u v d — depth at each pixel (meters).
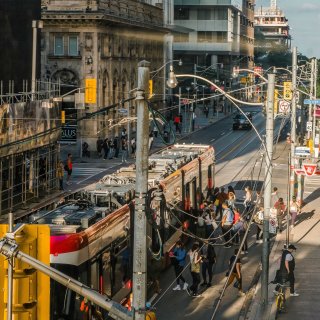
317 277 41.50
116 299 29.69
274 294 37.62
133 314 14.02
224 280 40.47
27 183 63.22
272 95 38.16
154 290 36.72
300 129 119.56
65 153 102.12
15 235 13.73
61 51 103.06
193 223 49.53
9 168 57.34
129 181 39.44
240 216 47.88
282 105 79.25
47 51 102.56
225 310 34.97
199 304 35.81
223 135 131.25
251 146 113.31
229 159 97.44
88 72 102.62
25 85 73.69
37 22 62.88
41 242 14.10
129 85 118.75
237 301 36.62
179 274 37.31
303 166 58.78
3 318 13.61
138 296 15.40
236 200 65.56
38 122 63.19
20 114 59.22
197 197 52.69
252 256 46.88
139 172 15.66
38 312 13.90
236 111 188.38
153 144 108.94
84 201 31.42
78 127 102.12
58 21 101.31
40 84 81.62
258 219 49.69
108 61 107.38
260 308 35.19
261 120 162.62
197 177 52.75
